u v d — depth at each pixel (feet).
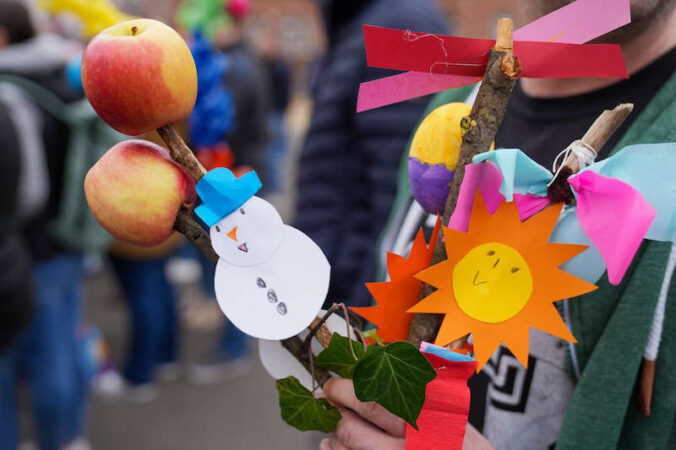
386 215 4.21
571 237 1.68
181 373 10.07
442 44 1.51
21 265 5.12
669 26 2.08
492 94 1.49
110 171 1.54
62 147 6.00
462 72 1.58
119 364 10.01
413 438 1.56
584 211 1.47
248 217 1.57
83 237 6.23
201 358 10.36
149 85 1.45
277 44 21.85
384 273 2.86
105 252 8.53
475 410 2.38
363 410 1.68
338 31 4.67
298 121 37.88
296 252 1.60
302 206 4.63
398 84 1.61
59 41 6.60
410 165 1.78
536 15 2.17
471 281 1.54
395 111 4.19
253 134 8.75
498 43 1.48
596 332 1.97
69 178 6.01
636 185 1.49
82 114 5.90
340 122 4.41
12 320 5.10
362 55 4.27
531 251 1.52
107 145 6.01
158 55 1.46
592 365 1.92
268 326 1.57
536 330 2.14
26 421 8.50
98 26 6.45
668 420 1.92
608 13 1.50
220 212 1.57
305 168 4.60
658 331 1.87
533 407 2.16
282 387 1.71
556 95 2.40
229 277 1.58
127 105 1.46
